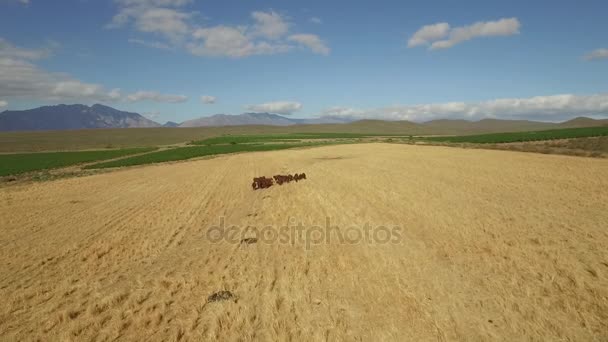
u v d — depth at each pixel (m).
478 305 9.49
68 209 25.52
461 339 8.11
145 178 42.31
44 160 76.81
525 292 10.04
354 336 8.38
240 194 29.08
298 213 20.66
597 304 9.20
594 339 7.90
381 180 31.05
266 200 25.20
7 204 27.91
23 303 11.09
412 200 22.34
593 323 8.45
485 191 24.22
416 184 28.17
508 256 12.58
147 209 24.62
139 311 10.12
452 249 13.55
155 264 14.01
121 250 15.94
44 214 24.02
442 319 8.91
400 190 25.91
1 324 9.88
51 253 15.84
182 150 90.62
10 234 19.25
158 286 11.78
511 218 17.20
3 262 14.91
